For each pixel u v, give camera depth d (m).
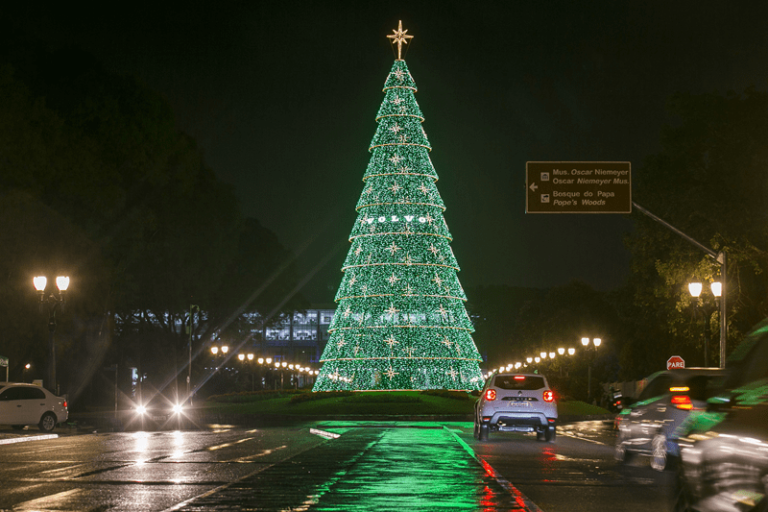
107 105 57.28
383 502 10.98
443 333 64.94
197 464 17.41
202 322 80.56
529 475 15.33
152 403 79.00
